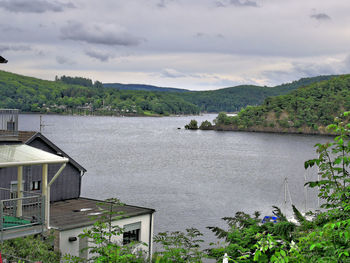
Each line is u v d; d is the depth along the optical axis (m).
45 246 12.75
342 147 5.57
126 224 20.34
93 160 109.50
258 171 98.62
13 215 13.93
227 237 6.90
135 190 66.88
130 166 99.75
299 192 67.56
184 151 148.38
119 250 6.83
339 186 5.61
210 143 195.50
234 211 52.66
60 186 25.50
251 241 6.50
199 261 6.69
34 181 24.11
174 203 56.66
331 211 5.43
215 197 62.34
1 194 22.12
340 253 4.54
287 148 177.62
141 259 7.05
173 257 6.99
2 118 15.98
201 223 45.25
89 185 70.19
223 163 114.62
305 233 5.75
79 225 18.50
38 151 13.88
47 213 13.34
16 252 11.84
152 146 163.75
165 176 85.00
